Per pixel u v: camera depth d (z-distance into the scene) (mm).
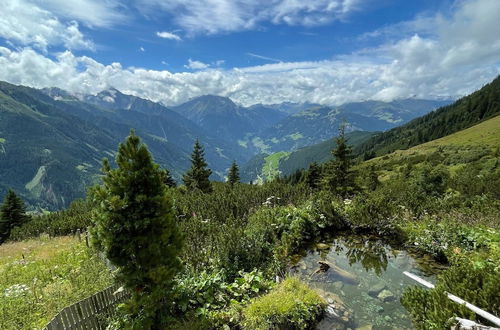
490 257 8945
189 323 6648
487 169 52656
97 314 7078
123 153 6664
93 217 6551
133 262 6609
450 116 166625
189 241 11930
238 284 8680
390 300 8391
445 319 6328
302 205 16797
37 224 32438
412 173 57656
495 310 6215
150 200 6504
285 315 6984
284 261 10766
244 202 21422
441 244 11266
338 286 9281
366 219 14180
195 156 43781
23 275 11812
